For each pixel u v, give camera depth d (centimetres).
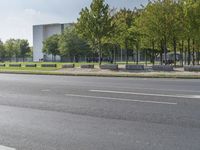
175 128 768
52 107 1093
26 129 791
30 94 1454
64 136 718
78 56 10394
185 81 2117
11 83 2047
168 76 2556
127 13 5334
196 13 3966
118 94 1397
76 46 9956
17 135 736
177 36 4338
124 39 5156
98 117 913
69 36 10006
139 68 3775
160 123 823
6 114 987
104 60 9569
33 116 948
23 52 13612
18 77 2697
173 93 1407
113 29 4462
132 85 1820
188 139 674
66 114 968
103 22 4353
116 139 683
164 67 3572
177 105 1084
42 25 13138
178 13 4200
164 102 1151
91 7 4375
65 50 10006
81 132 749
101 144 650
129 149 613
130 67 3841
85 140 682
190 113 944
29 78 2547
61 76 2855
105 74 2925
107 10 4388
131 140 673
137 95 1352
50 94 1443
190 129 757
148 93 1416
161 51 5366
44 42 11488
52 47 11194
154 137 693
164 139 676
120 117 905
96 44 4597
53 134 738
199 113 942
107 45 7138
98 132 745
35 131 769
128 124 819
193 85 1795
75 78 2530
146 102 1157
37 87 1767
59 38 10681
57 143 665
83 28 4422
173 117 891
